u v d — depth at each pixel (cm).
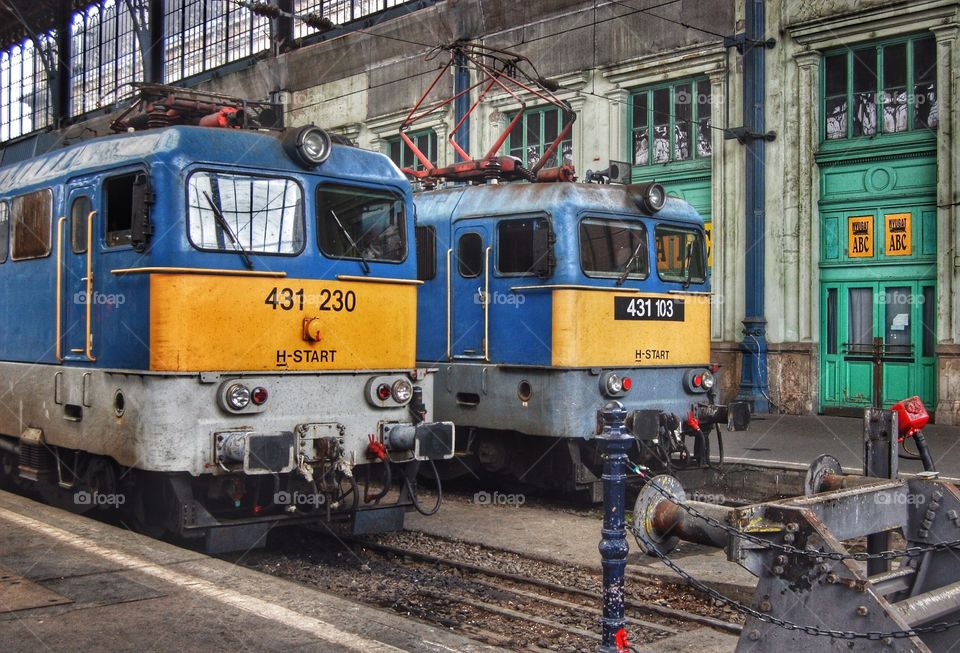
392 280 823
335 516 810
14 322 909
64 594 551
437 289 1120
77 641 477
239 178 746
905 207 1560
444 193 1146
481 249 1073
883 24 1551
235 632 496
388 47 2342
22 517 741
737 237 1728
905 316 1566
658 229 1085
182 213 715
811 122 1647
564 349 986
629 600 672
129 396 729
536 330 1010
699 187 1805
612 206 1039
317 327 770
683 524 501
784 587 466
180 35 2944
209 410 718
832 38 1608
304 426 760
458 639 500
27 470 884
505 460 1079
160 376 705
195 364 712
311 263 774
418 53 2266
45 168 880
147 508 777
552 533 875
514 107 2069
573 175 1127
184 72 2942
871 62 1591
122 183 759
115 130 907
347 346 791
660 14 1822
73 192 815
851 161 1616
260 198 755
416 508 832
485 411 1059
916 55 1542
